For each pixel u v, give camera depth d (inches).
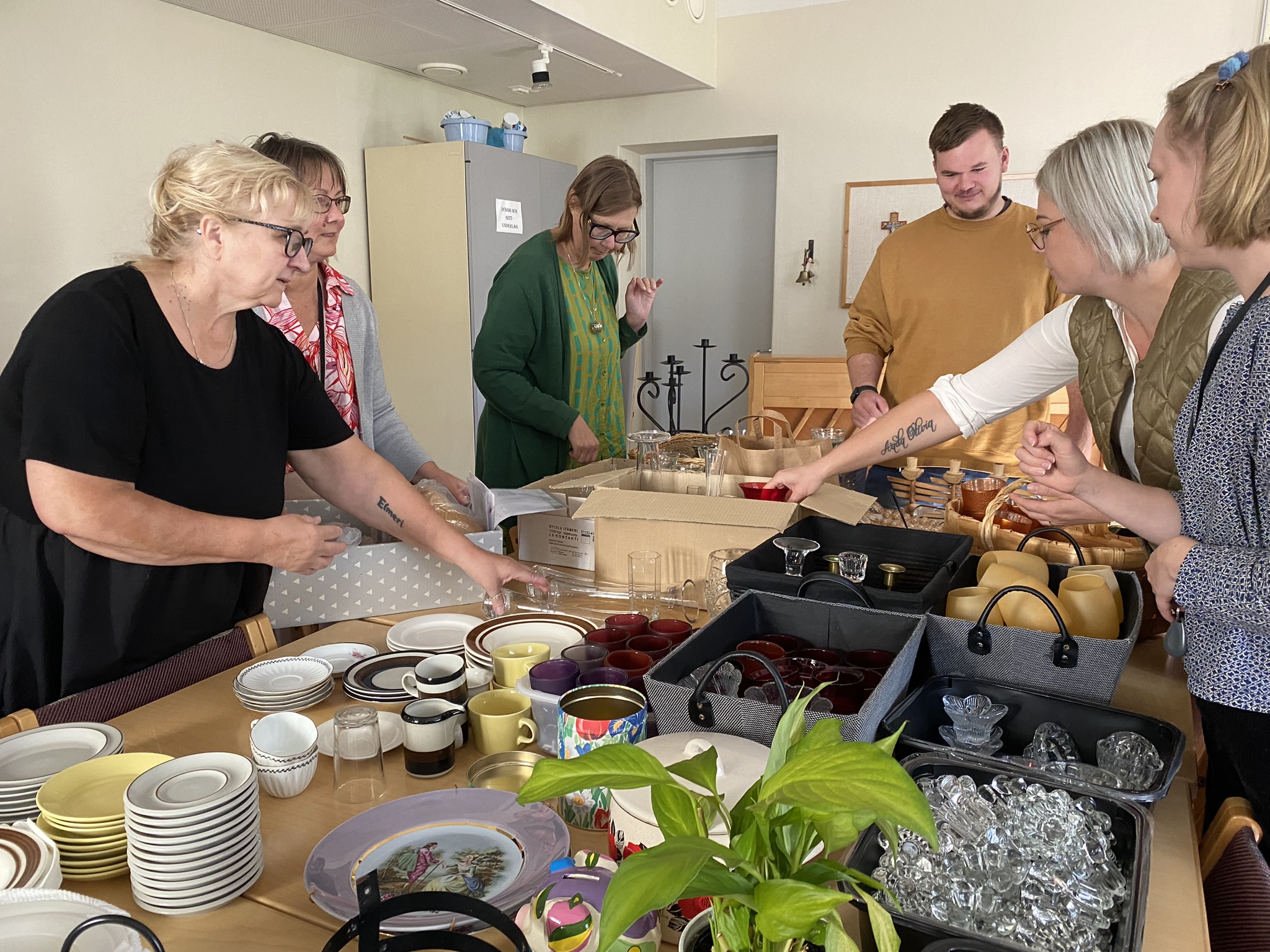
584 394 112.0
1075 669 44.7
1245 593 39.6
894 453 72.2
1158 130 42.8
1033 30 159.9
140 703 51.2
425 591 65.2
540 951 27.1
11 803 38.7
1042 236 59.6
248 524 53.6
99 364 48.1
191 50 130.6
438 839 36.2
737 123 186.9
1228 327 41.4
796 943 22.2
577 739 37.4
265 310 74.8
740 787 31.1
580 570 75.0
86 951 28.6
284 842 38.0
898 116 172.6
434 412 169.0
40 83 112.9
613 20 149.4
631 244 104.9
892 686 40.8
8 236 111.8
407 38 146.9
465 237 158.7
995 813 34.1
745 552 62.0
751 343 212.4
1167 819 39.5
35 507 48.0
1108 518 55.1
